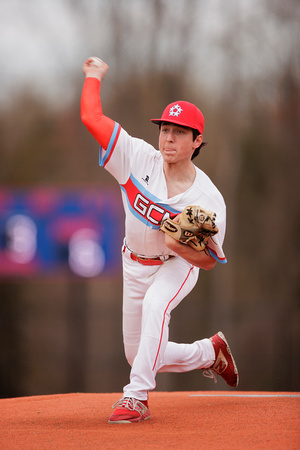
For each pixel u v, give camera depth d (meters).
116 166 14.73
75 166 91.06
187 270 15.27
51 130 92.06
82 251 69.62
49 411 16.86
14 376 81.25
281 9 83.19
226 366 17.72
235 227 89.00
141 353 14.37
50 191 70.38
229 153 88.12
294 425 13.72
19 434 13.66
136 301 15.75
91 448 12.20
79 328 88.81
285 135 88.56
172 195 14.65
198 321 86.19
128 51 86.69
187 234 13.88
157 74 85.81
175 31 86.06
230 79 85.56
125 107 85.75
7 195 69.75
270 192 89.88
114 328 90.19
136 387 14.39
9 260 69.31
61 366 86.06
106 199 70.38
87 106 14.82
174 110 14.23
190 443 12.35
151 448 12.04
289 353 84.56
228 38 84.62
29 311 83.94
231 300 87.69
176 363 17.00
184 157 14.44
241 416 14.95
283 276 88.31
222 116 87.31
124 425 14.14
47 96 92.50
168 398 18.69
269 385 82.06
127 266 15.66
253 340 85.44
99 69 15.23
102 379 86.00
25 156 91.62
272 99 87.06
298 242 88.75
